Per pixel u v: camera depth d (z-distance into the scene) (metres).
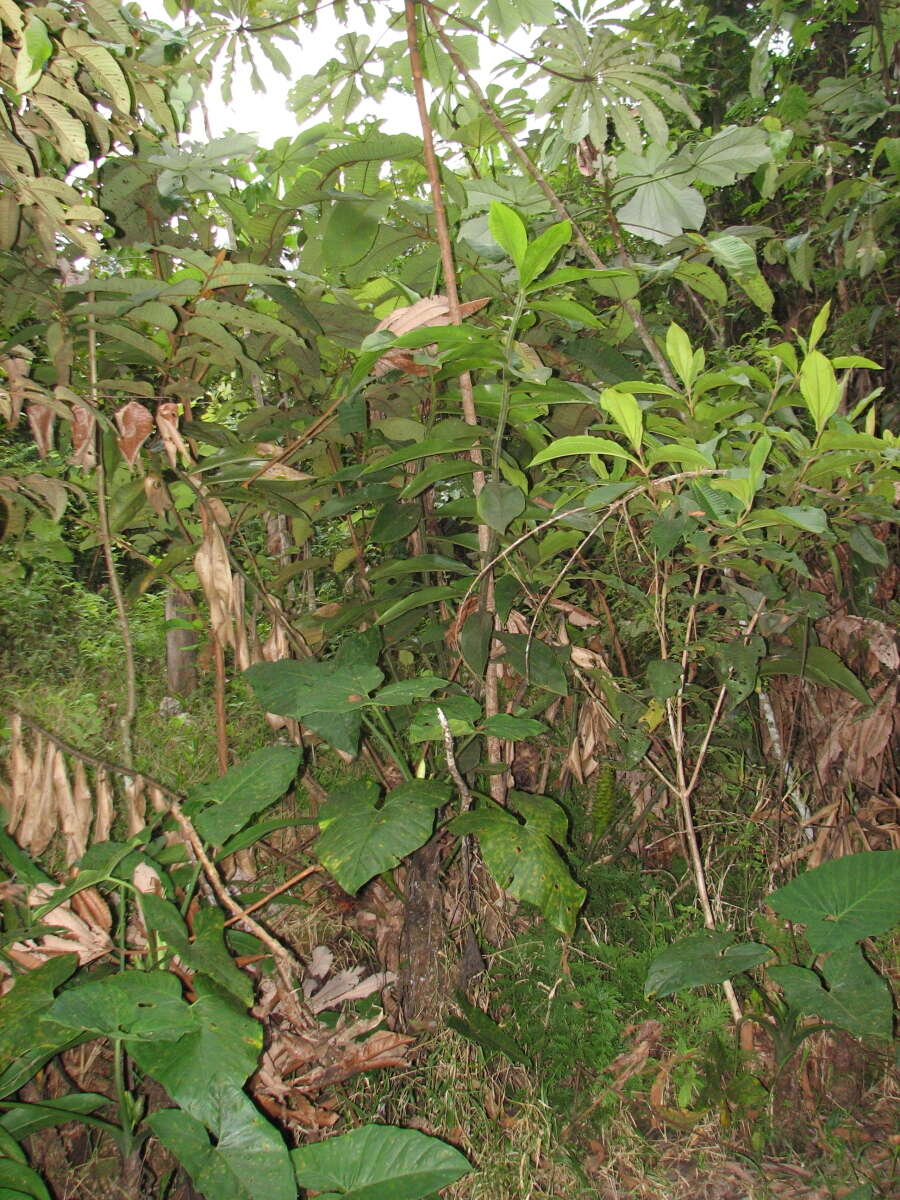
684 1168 1.76
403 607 1.92
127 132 1.84
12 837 1.83
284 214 2.00
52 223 1.59
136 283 1.73
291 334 1.88
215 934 1.57
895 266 2.38
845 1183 1.70
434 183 1.78
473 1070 1.85
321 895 2.22
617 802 2.39
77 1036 1.43
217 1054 1.35
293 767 1.77
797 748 2.30
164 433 1.80
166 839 1.94
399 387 2.11
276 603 2.20
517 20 2.14
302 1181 1.40
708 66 2.99
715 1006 1.93
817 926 1.70
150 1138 1.67
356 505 2.11
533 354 1.74
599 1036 1.90
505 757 2.05
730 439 2.03
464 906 2.04
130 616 3.05
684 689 2.03
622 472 1.73
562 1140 1.77
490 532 1.86
